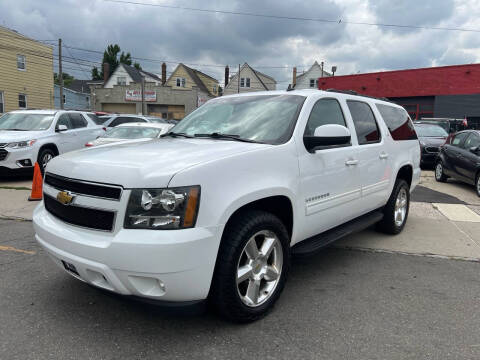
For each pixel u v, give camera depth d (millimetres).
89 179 2547
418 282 3746
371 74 27422
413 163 5496
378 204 4711
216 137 3484
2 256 4242
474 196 8406
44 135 9797
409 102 26688
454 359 2490
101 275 2502
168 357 2473
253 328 2834
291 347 2600
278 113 3545
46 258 4199
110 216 2439
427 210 6934
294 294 3434
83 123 11656
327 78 29141
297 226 3275
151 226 2357
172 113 39875
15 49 25797
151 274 2328
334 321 2953
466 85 24438
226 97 4273
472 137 9164
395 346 2627
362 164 4129
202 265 2438
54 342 2619
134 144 3301
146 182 2379
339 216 3859
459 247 4867
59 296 3301
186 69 52562
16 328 2785
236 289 2689
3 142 8852
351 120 4145
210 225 2461
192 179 2430
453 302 3309
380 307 3197
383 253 4617
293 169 3156
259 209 3047
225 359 2463
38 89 27953
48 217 2951
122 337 2691
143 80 37375
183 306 2477
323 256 4492
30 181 9531
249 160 2814
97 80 68125
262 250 2932
